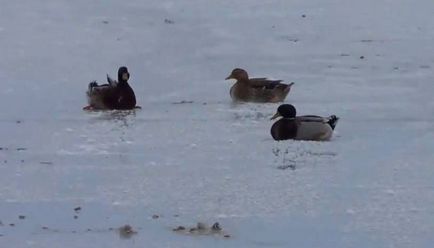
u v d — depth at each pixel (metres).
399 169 13.90
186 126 17.23
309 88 21.14
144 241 10.66
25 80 21.75
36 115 18.30
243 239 10.75
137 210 11.84
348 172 13.67
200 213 11.71
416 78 22.08
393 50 25.28
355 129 16.88
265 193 12.55
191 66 23.58
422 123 17.45
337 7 30.72
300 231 11.05
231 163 14.25
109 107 18.88
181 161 14.41
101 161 14.45
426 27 28.12
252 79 20.36
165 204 12.09
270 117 18.14
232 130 16.86
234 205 12.04
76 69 23.02
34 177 13.43
